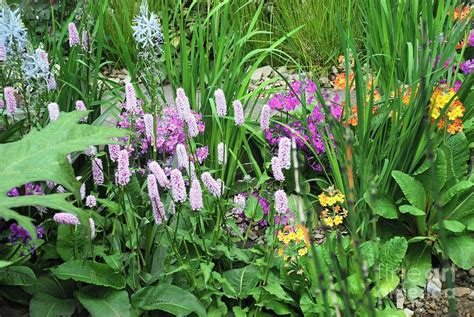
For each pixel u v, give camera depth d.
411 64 1.79
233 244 1.65
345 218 1.79
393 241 1.59
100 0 1.85
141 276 1.57
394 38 1.90
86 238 1.59
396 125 1.70
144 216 1.64
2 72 1.70
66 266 1.53
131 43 2.40
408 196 1.69
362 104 1.68
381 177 1.68
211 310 1.55
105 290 1.54
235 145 1.80
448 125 1.78
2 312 1.56
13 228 1.52
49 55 1.96
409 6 1.92
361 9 2.09
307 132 1.83
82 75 1.84
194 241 1.59
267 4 2.45
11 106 1.60
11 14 1.58
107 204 1.56
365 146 1.70
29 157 1.28
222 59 1.90
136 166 1.80
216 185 1.52
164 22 1.88
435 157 1.72
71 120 1.33
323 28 2.35
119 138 1.75
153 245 1.63
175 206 1.64
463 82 1.79
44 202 1.20
